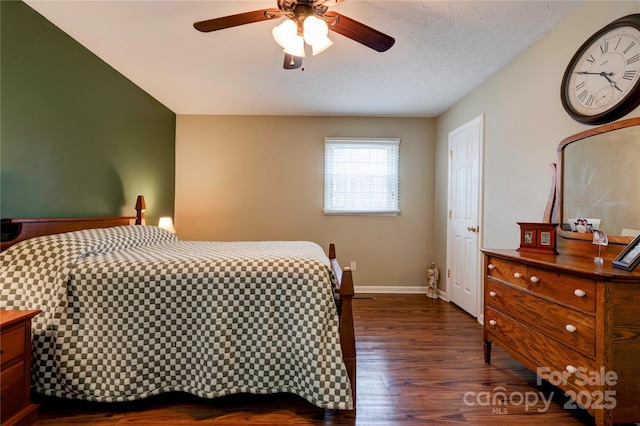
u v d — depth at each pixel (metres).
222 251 2.07
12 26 1.82
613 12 1.64
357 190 4.00
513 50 2.34
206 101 3.50
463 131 3.27
